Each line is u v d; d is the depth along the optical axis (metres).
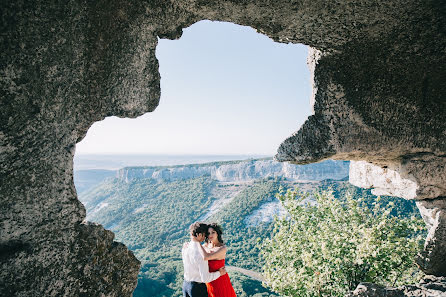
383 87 3.44
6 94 1.61
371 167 4.57
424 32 3.10
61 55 1.83
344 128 3.39
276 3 2.62
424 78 3.46
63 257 1.88
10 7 1.57
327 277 6.05
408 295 3.47
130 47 2.33
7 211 1.67
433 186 3.73
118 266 2.22
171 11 2.49
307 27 2.97
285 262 7.32
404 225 6.40
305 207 7.87
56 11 1.75
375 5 2.76
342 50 3.24
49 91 1.80
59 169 1.89
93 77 2.09
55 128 1.86
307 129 3.41
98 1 1.96
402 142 3.56
